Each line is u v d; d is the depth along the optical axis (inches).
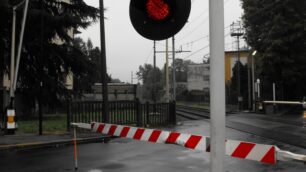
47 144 636.7
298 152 535.2
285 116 1462.8
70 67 1272.1
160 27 183.2
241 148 219.9
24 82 1221.1
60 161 476.7
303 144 620.1
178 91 5118.1
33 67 1202.6
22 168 433.4
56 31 1202.6
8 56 1147.9
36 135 742.5
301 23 1892.2
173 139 289.0
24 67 1200.2
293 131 842.8
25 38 1130.0
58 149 593.0
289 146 597.9
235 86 2970.0
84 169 423.2
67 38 1258.6
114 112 974.4
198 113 1774.1
